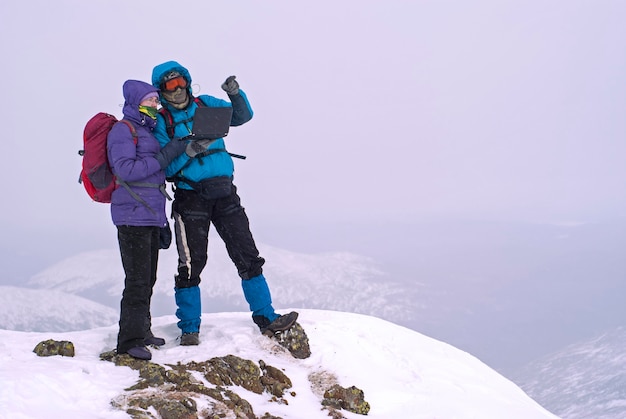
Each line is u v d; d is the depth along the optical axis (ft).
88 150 14.37
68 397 12.22
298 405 14.56
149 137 14.82
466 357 19.48
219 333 16.85
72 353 14.43
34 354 14.24
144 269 14.65
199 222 16.29
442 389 16.49
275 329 16.53
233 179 16.83
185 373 13.85
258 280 16.96
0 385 11.75
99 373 13.38
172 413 12.14
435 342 19.70
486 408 16.11
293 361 16.24
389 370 16.85
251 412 13.44
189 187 16.15
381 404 15.38
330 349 16.79
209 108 14.88
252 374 14.88
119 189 14.51
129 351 14.24
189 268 16.30
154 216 14.62
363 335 18.08
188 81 15.84
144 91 14.78
